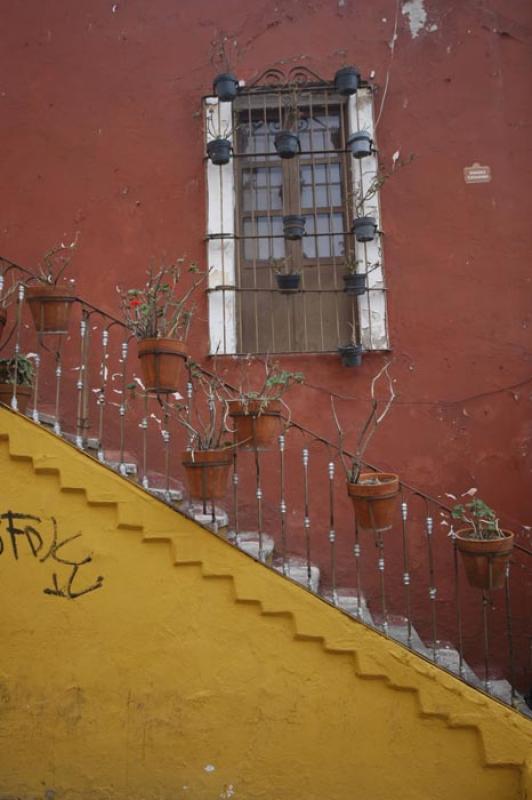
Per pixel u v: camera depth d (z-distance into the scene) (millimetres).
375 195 5551
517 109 5656
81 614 3889
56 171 5699
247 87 5730
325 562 5125
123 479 3922
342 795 3732
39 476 3953
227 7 5840
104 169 5691
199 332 5430
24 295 4453
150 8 5887
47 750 3832
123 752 3820
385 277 5465
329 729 3777
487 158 5605
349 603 4395
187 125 5719
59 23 5902
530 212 5520
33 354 4742
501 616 5023
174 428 5336
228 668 3834
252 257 5680
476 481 5219
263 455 5258
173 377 3889
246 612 3863
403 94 5691
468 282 5453
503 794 3674
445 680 3746
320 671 3816
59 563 3914
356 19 5789
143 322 4047
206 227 5555
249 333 5547
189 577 3893
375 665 3768
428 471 5227
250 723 3801
